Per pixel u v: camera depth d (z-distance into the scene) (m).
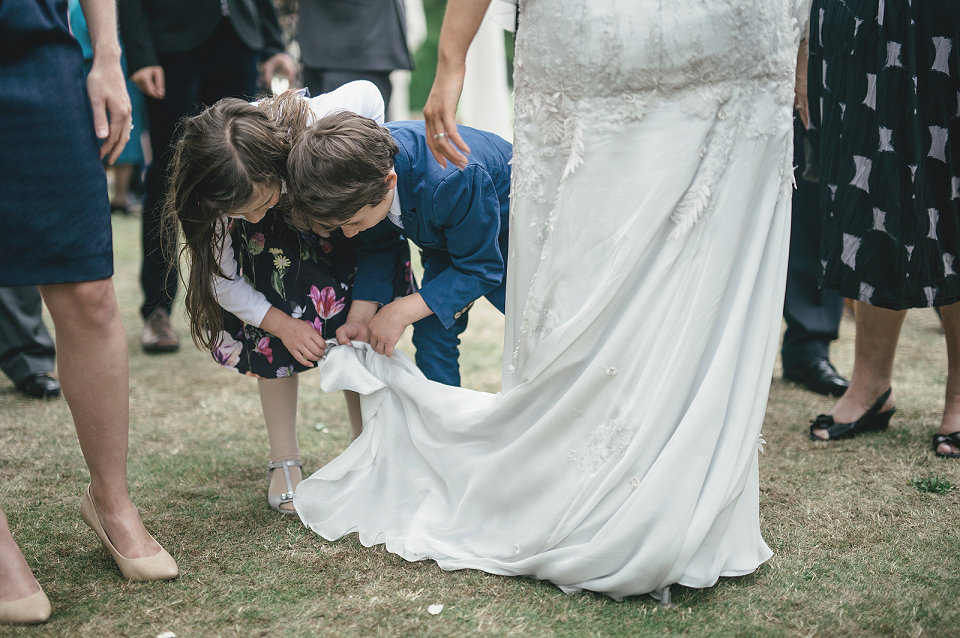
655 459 1.42
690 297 1.40
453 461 1.67
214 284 1.75
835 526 1.72
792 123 1.46
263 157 1.54
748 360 1.44
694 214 1.39
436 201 1.69
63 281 1.39
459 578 1.53
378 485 1.77
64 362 1.47
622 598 1.44
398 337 1.77
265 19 3.40
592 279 1.46
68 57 1.38
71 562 1.60
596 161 1.42
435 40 15.18
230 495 1.94
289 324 1.79
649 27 1.35
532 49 1.46
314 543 1.68
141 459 2.18
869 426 2.30
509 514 1.58
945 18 1.91
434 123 1.50
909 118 1.94
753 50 1.38
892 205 1.99
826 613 1.39
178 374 2.96
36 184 1.35
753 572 1.53
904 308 2.03
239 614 1.41
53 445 2.25
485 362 3.05
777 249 1.46
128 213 6.05
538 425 1.51
